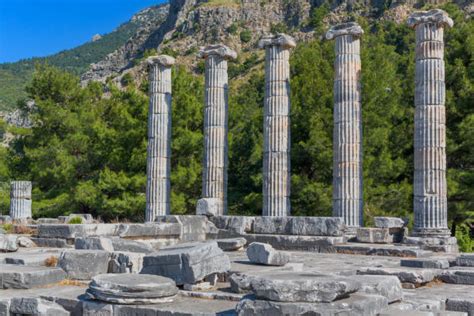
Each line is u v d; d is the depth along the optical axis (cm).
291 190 3659
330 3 14550
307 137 3784
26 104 5234
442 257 1959
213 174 3039
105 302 1070
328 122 3662
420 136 2525
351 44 2720
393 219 2391
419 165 2520
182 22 18838
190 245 1451
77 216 3597
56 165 4606
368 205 3597
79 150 4772
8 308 1097
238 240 2134
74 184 4569
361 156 2700
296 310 907
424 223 2472
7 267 1374
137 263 1349
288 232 2377
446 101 3653
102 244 1606
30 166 4775
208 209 2570
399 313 986
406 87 4041
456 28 4181
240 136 4259
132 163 4281
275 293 922
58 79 5075
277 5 16300
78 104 5194
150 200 3166
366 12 13412
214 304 1084
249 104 5316
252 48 15225
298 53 4612
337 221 2283
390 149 3834
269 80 2878
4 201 4803
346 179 2655
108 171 4231
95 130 4544
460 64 3716
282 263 1490
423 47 2548
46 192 4750
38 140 4872
